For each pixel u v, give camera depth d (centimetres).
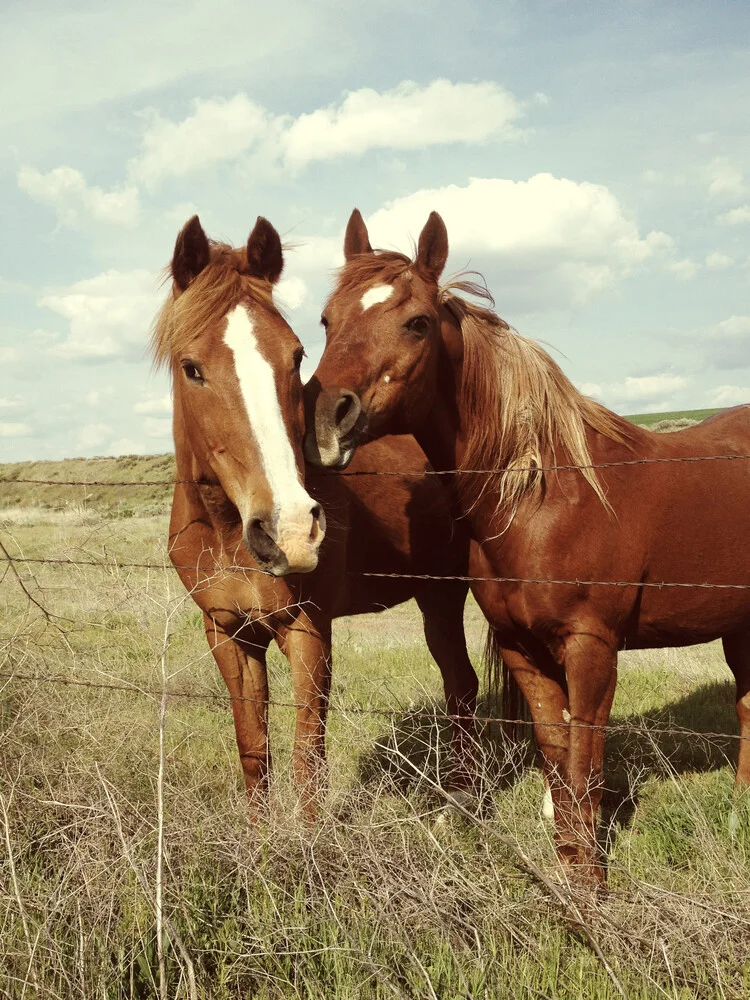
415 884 233
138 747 343
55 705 331
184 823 261
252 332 260
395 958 214
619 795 384
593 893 250
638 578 309
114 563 323
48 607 520
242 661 328
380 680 531
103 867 235
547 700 319
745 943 231
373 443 398
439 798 315
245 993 219
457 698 444
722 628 345
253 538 245
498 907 234
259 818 275
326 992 209
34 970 209
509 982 214
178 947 214
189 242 278
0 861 249
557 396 315
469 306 335
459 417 321
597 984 215
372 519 381
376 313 295
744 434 364
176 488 331
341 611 385
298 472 252
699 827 294
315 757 299
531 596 298
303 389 293
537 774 395
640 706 514
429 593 450
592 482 298
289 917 229
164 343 288
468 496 323
